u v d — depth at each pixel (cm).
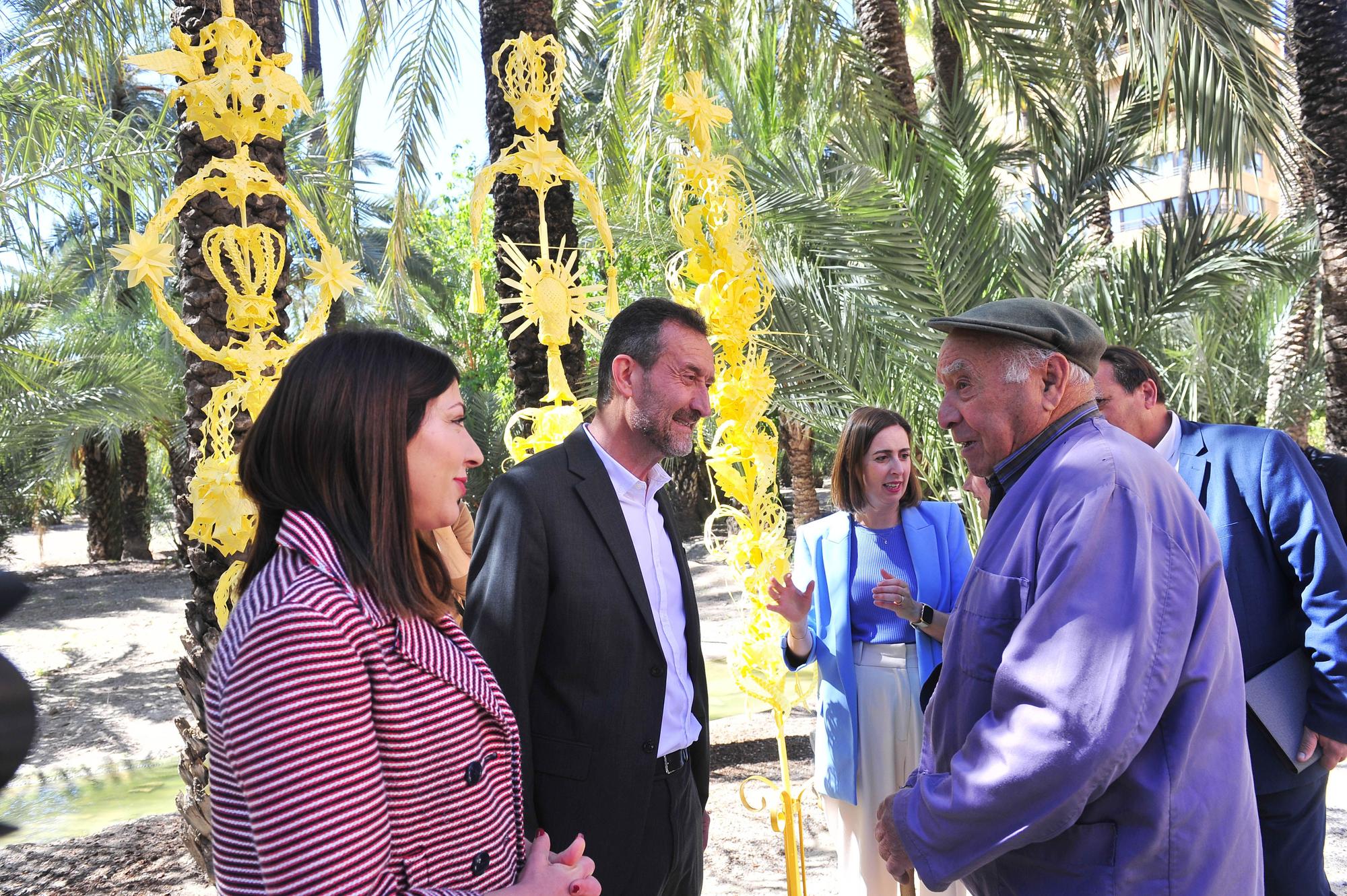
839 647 282
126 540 2184
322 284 215
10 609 62
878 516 295
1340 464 266
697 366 209
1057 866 154
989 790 146
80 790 648
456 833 118
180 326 195
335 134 788
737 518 298
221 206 283
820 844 424
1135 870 148
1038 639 148
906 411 531
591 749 194
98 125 528
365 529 119
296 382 123
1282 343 887
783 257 568
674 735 210
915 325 526
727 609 1133
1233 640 164
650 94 805
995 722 151
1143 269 521
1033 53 725
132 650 1170
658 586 216
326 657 106
